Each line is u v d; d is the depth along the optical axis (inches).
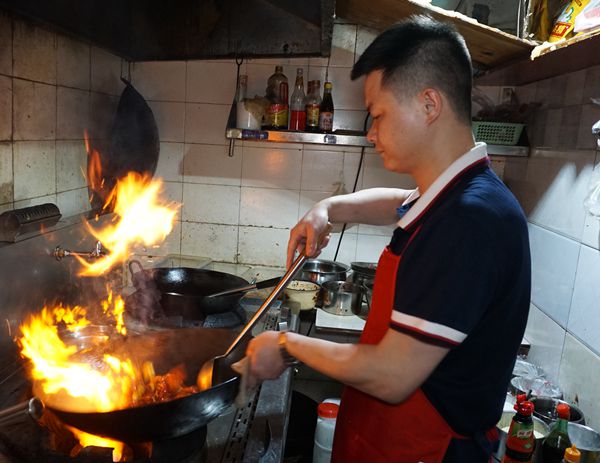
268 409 47.8
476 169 37.1
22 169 64.4
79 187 79.0
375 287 41.6
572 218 67.1
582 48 53.5
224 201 99.2
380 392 34.2
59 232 60.4
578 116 67.3
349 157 96.1
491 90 91.8
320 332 79.4
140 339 49.8
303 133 85.7
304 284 89.9
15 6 50.4
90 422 35.0
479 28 62.1
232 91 94.7
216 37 87.0
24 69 63.5
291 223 99.2
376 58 36.7
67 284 62.7
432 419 38.8
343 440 45.7
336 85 93.6
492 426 40.6
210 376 44.6
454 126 36.9
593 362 58.8
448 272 32.6
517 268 35.5
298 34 85.6
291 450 70.0
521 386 67.1
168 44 87.9
